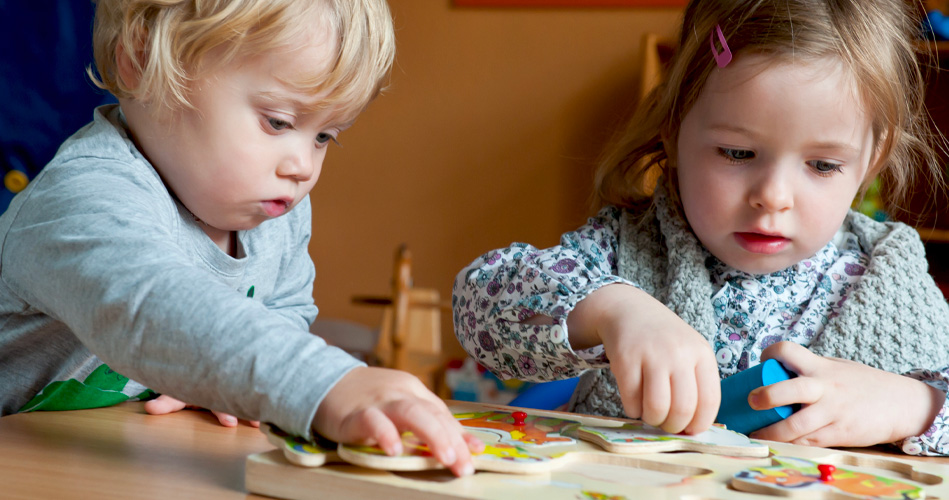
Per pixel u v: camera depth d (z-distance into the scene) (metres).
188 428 0.58
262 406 0.45
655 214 0.94
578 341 0.67
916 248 0.90
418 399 0.44
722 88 0.77
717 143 0.77
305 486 0.41
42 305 0.61
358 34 0.68
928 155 1.06
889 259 0.88
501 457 0.45
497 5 2.77
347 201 2.96
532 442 0.51
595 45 2.71
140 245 0.53
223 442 0.54
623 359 0.58
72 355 0.73
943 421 0.67
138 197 0.62
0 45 1.39
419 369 2.38
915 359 0.83
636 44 2.68
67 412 0.62
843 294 0.90
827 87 0.74
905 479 0.50
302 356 0.46
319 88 0.66
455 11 2.82
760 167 0.76
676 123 0.88
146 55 0.67
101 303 0.50
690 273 0.86
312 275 1.00
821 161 0.76
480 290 0.79
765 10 0.78
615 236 0.94
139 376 0.49
